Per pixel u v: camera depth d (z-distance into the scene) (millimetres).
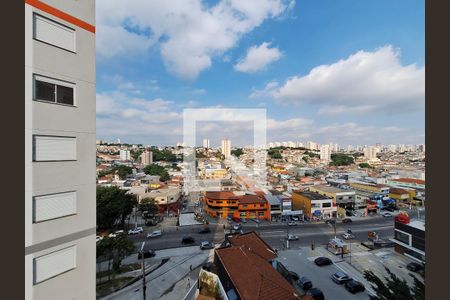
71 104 8766
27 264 7566
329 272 22188
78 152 8930
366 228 35906
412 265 22656
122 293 18250
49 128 8117
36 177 7777
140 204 39719
